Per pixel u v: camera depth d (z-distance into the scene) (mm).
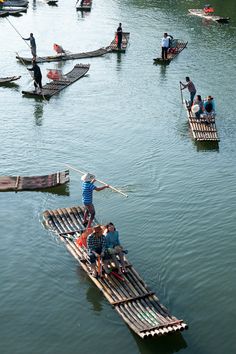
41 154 25625
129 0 69688
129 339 14250
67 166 24109
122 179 23188
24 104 32375
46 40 48281
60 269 17094
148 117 30812
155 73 39375
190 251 18094
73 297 15836
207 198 21531
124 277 16219
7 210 20500
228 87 36062
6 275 16812
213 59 43281
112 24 55625
